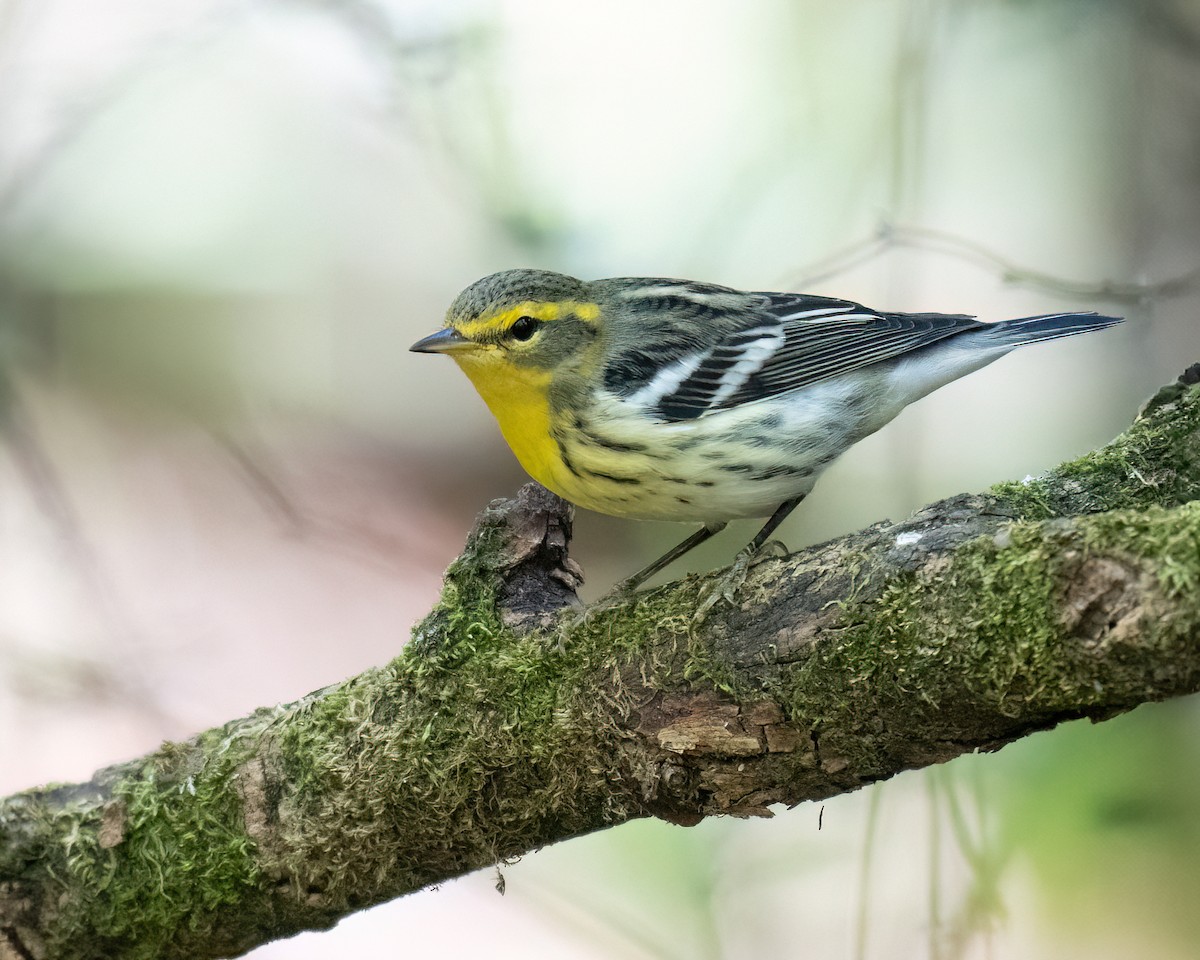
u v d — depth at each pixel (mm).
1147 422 7148
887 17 14953
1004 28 13336
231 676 12961
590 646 6535
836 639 5805
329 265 16672
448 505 15117
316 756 6879
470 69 13492
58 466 15180
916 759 5891
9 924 6895
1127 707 5262
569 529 7207
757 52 15297
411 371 16312
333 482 15203
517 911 12031
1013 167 14906
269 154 16625
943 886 10477
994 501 6762
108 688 12773
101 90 14875
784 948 10859
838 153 14766
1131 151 14070
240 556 14258
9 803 6934
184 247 16438
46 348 15734
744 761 6156
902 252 12547
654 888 10977
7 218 15320
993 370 14156
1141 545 5035
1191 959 10562
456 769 6680
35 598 13477
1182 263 13867
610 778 6473
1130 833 10297
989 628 5348
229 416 15891
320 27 15078
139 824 6914
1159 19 13398
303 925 7176
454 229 16750
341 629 13594
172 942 7043
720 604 6258
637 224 14742
